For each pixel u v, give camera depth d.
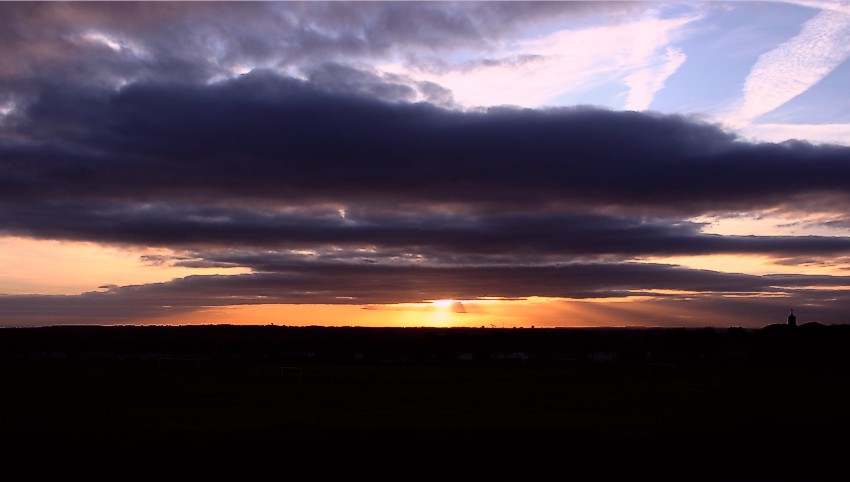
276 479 13.81
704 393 41.59
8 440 16.19
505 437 17.23
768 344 91.69
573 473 14.33
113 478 13.67
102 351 99.69
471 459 15.24
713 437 17.53
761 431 18.33
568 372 63.97
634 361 81.69
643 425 23.09
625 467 14.73
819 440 17.20
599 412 30.42
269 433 17.73
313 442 16.36
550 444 16.58
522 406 33.62
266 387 45.28
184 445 15.90
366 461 15.01
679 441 17.02
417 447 16.11
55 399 36.78
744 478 13.88
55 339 125.06
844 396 39.28
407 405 34.09
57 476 13.68
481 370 67.00
